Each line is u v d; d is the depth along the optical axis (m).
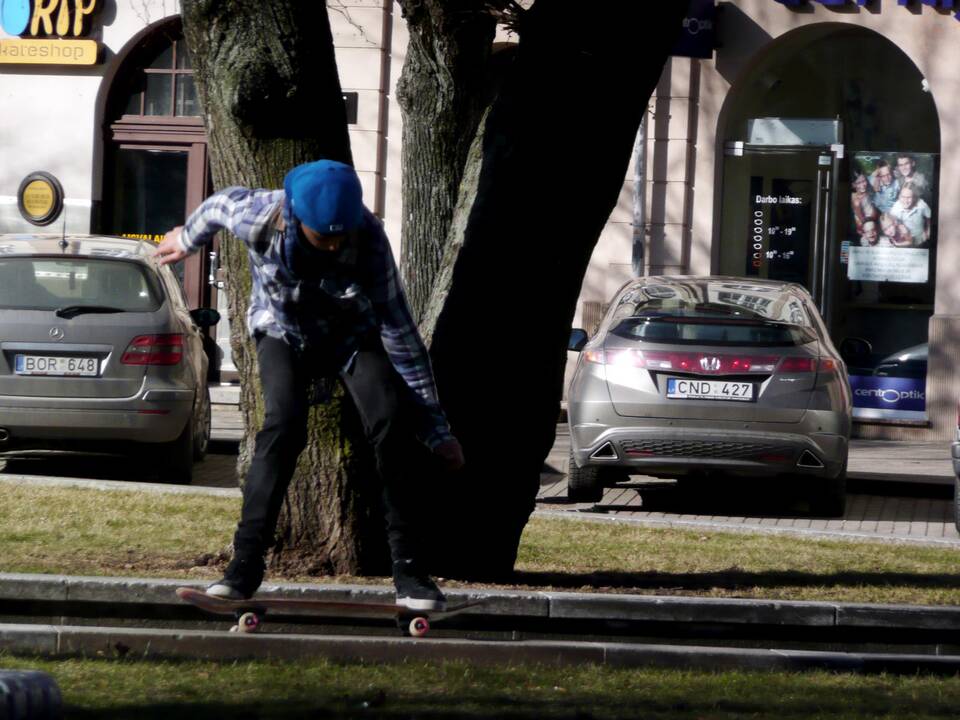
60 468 39.91
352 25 58.16
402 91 35.97
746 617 20.25
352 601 19.45
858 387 57.03
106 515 27.67
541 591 21.09
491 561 22.83
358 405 16.67
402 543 17.20
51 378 35.16
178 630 19.19
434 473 22.20
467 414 22.27
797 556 27.02
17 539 24.14
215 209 15.98
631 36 21.55
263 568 16.64
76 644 18.45
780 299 37.31
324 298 15.99
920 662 19.19
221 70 20.95
